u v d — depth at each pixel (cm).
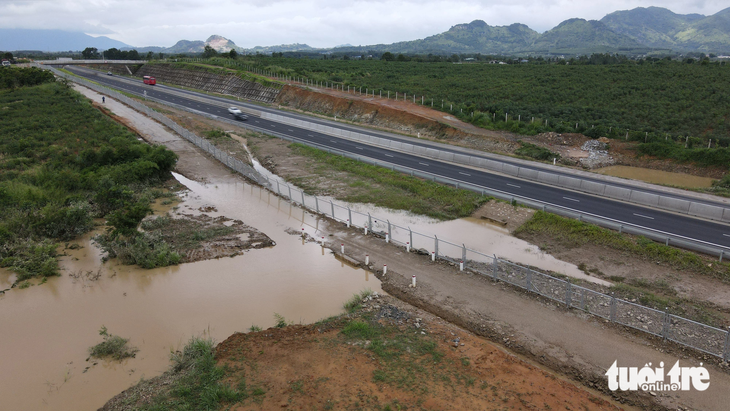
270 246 2419
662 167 4112
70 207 2683
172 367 1398
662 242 2278
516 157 4409
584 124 5166
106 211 2906
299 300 1852
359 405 1162
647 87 6719
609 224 2497
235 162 3984
